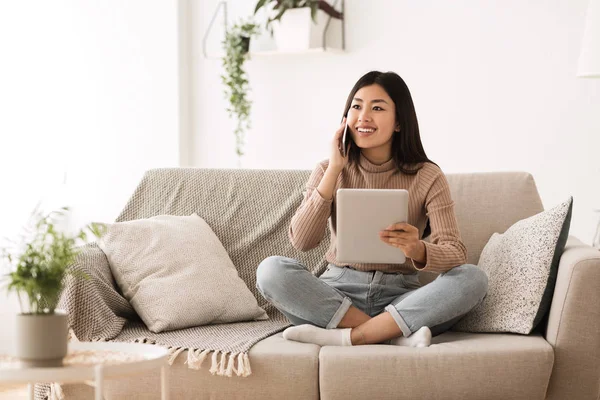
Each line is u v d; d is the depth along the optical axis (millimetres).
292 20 3404
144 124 3717
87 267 2072
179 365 1863
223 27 3676
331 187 2152
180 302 2100
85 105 3791
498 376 1782
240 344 1880
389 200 1955
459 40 3318
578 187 3184
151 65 3691
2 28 3830
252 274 2393
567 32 3174
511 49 3250
